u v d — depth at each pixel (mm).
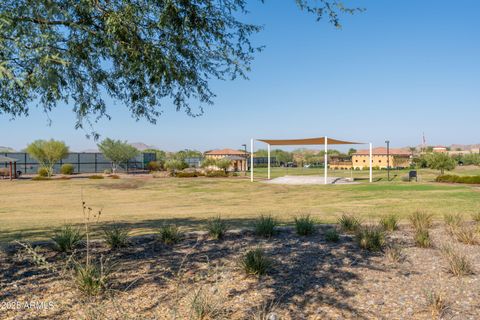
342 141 33094
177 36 4691
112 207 17109
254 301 3709
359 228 7125
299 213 12062
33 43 3535
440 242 6496
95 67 5082
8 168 43562
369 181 32938
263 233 6770
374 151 76688
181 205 18000
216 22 4945
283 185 30000
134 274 4438
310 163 93250
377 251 5746
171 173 43281
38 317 3232
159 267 4711
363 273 4676
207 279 4293
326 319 3330
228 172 48562
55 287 3961
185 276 4387
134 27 4289
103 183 31219
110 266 4605
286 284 4219
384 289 4117
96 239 6094
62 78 4703
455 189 22172
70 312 3348
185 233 6715
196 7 4672
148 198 22031
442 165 34719
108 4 4293
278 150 103438
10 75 2953
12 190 26531
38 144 44188
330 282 4320
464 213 11188
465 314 3471
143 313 3340
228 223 8688
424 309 3578
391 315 3434
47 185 29594
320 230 7352
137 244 5863
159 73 4703
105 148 53062
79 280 3906
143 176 43125
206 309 3363
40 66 3469
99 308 3311
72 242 5469
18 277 4215
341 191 24094
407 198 18000
